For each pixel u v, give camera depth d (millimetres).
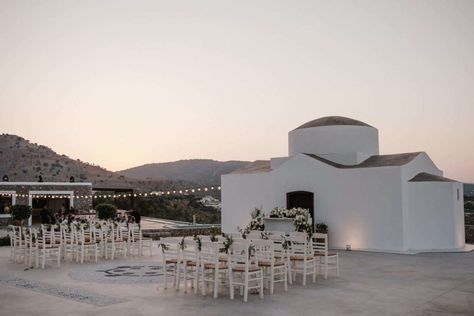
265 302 10203
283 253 12570
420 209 20203
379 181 20375
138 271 14523
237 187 25656
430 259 17375
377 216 20328
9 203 39344
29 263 16125
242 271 10656
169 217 51531
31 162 112750
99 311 9453
